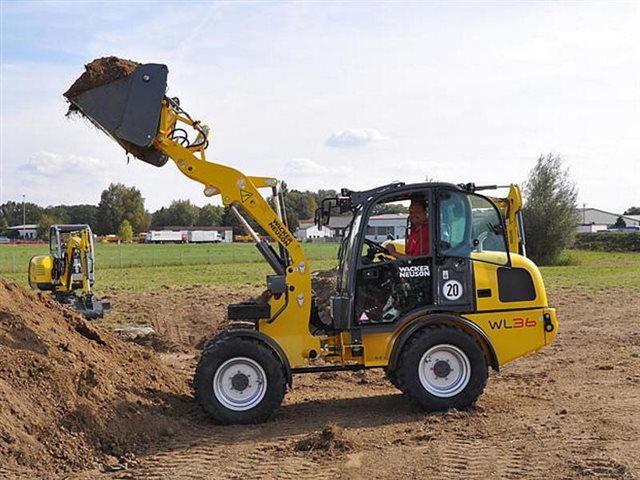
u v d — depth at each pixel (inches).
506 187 347.9
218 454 264.4
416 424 302.2
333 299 325.1
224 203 322.0
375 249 332.8
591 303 781.9
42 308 347.9
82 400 279.0
